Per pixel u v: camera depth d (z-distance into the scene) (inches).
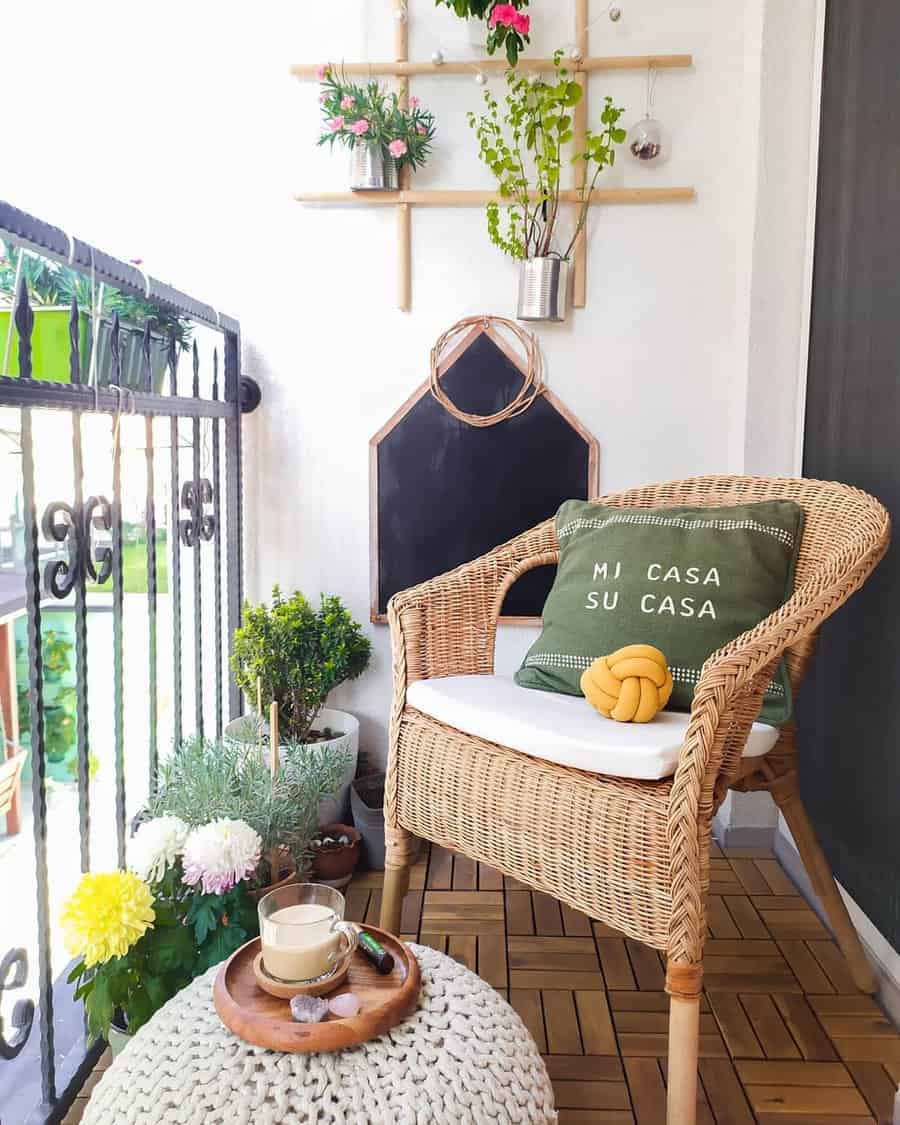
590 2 89.7
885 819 65.4
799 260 85.7
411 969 43.6
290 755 75.7
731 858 88.4
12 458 97.2
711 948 72.7
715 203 91.4
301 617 88.2
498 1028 42.3
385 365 94.9
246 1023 39.9
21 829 95.8
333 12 91.0
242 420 96.3
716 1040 61.6
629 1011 64.6
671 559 63.9
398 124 88.4
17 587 87.8
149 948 53.1
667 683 56.2
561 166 91.6
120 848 67.3
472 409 94.6
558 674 64.4
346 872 82.3
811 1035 62.2
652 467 94.6
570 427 94.0
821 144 80.9
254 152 93.1
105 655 110.3
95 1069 58.4
